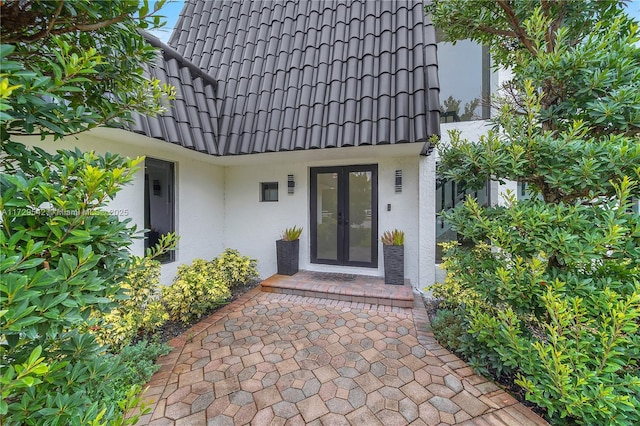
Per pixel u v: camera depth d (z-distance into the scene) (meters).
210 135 5.36
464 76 5.96
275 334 4.04
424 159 5.82
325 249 6.98
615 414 1.94
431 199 5.80
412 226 6.24
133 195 4.92
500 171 2.79
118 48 1.84
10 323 0.97
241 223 7.44
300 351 3.57
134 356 3.13
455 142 3.19
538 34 2.67
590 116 2.61
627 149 2.12
